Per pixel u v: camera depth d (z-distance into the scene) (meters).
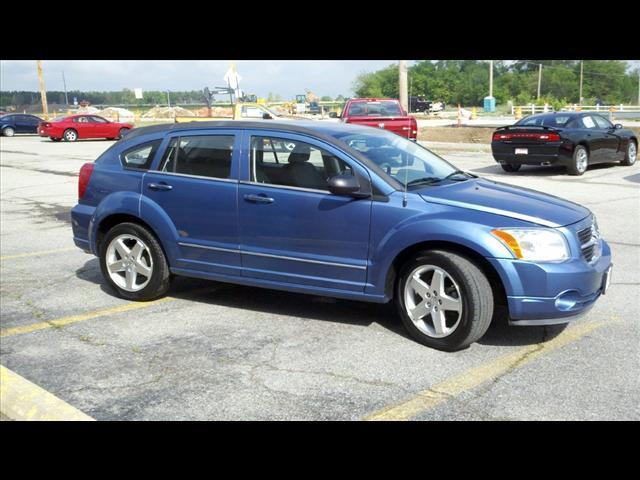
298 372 4.22
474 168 16.64
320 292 4.97
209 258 5.38
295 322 5.20
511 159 14.98
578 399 3.77
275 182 5.05
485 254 4.29
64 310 5.64
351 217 4.73
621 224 8.94
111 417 3.67
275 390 3.96
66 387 4.07
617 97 106.81
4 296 6.09
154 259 5.63
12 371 4.30
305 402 3.80
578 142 14.41
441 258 4.42
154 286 5.69
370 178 4.72
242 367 4.32
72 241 8.60
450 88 101.25
